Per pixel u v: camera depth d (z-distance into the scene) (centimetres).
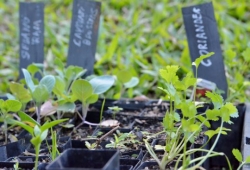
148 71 72
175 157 47
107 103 59
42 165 44
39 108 53
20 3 64
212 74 59
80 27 62
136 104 59
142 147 49
